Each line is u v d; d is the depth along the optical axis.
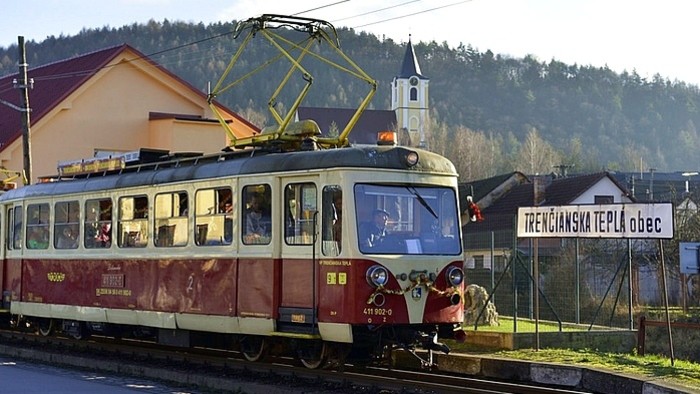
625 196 51.38
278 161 14.77
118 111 39.12
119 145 39.12
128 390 14.05
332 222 13.97
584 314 25.47
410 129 132.00
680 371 13.88
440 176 14.77
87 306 18.95
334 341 13.95
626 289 26.45
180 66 167.12
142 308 17.38
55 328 21.30
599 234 16.20
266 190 14.87
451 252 14.68
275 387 13.32
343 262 13.74
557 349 17.16
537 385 14.67
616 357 15.63
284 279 14.57
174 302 16.56
